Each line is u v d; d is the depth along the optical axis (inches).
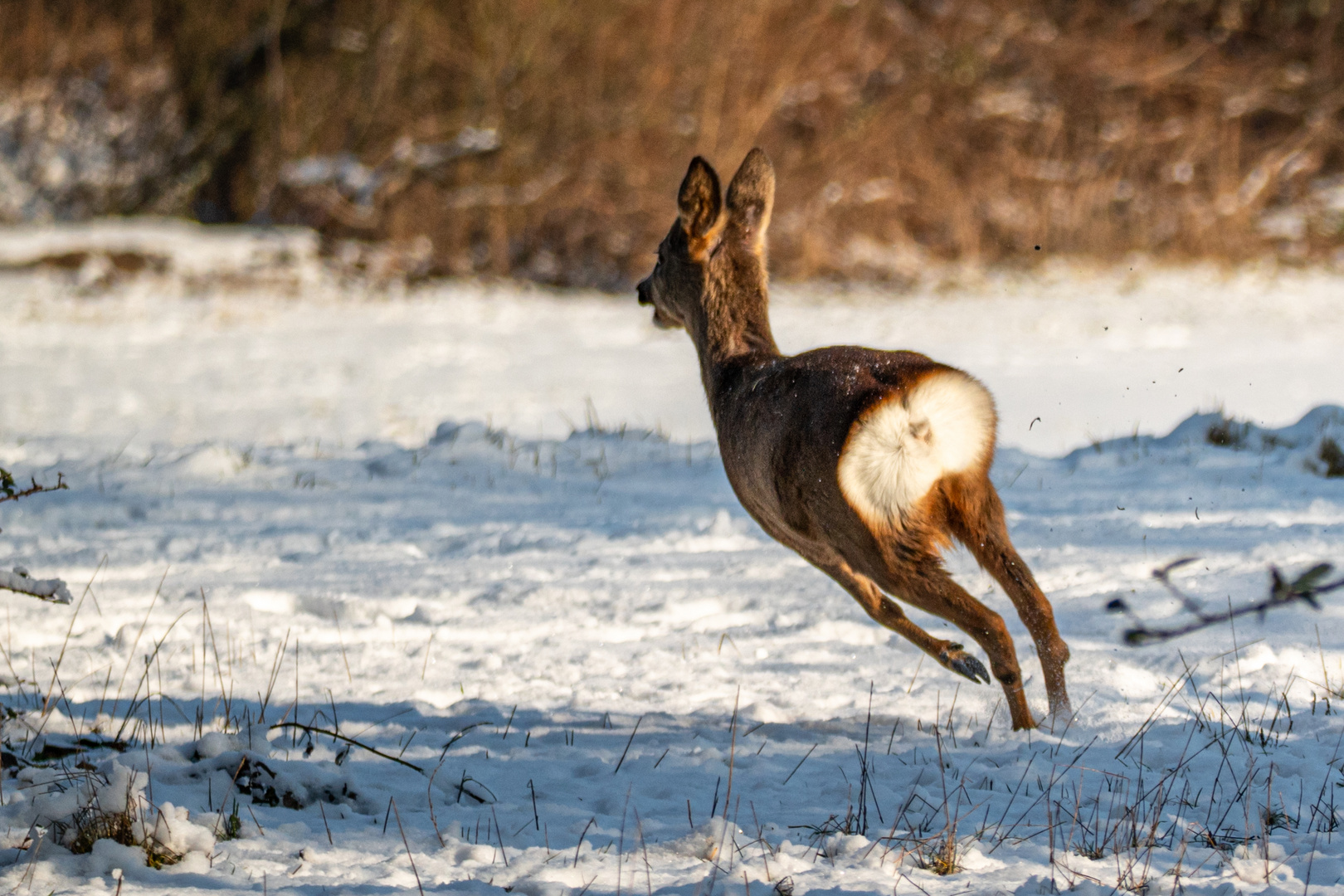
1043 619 486.0
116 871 361.1
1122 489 927.0
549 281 3250.5
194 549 813.9
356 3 3329.2
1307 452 966.4
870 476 467.2
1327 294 2891.2
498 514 919.0
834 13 3521.2
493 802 440.8
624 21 3326.8
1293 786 439.5
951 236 3467.0
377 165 3297.2
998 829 409.7
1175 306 2716.5
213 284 2829.7
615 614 679.7
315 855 386.3
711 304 567.5
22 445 1120.8
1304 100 3727.9
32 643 632.4
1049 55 3663.9
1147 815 417.4
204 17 3380.9
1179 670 565.9
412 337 2361.0
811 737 507.2
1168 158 3612.2
